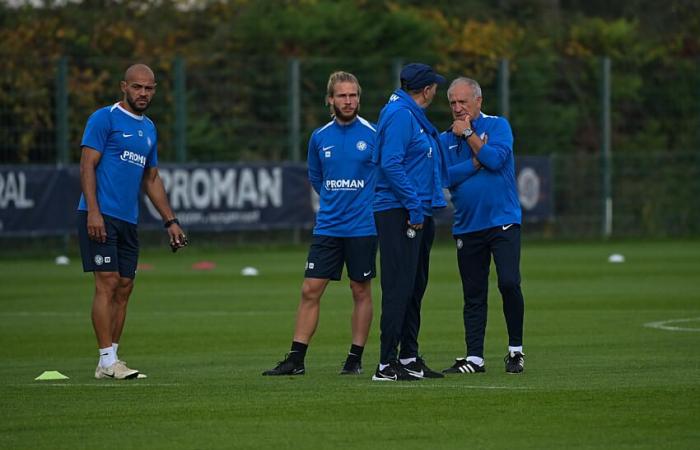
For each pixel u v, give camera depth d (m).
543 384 40.66
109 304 43.44
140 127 44.06
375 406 36.66
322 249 44.09
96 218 42.84
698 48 166.88
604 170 139.38
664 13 185.88
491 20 160.62
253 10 144.12
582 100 143.50
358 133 43.94
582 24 165.12
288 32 141.12
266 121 127.81
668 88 150.38
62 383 42.03
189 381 42.28
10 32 129.75
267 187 120.38
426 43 143.75
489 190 43.88
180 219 116.50
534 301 72.00
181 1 149.62
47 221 110.38
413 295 42.62
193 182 117.12
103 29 134.88
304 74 129.88
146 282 87.75
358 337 44.12
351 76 43.94
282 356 50.28
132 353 51.59
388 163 40.75
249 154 126.56
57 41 131.75
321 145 44.09
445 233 132.25
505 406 36.47
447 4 171.75
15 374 45.09
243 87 126.88
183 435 32.75
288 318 65.31
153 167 45.38
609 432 32.72
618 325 59.53
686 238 141.50
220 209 118.31
